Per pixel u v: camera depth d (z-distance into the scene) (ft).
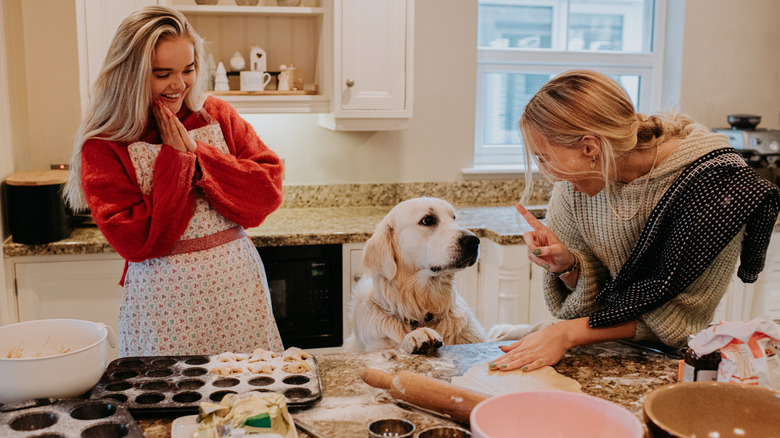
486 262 10.07
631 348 4.78
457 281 10.21
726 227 4.20
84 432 3.32
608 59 12.47
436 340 4.72
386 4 10.00
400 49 10.16
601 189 4.80
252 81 10.07
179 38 5.65
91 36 8.99
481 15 12.05
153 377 4.13
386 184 11.69
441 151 11.84
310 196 11.44
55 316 9.09
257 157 6.44
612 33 12.60
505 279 9.67
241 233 6.45
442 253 6.00
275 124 11.19
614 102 4.36
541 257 5.10
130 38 5.47
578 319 4.67
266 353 4.50
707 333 3.69
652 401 3.10
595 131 4.30
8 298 8.91
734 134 11.47
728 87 12.39
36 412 3.50
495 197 12.15
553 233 5.08
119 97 5.59
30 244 8.77
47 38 10.00
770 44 12.38
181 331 6.05
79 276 9.05
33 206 8.68
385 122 10.39
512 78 12.34
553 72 12.46
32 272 8.92
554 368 4.38
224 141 6.41
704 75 12.26
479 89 12.16
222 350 6.20
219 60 10.66
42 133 10.20
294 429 3.35
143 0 9.22
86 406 3.59
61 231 8.95
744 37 12.27
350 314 6.74
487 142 12.50
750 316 10.57
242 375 4.14
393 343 6.14
